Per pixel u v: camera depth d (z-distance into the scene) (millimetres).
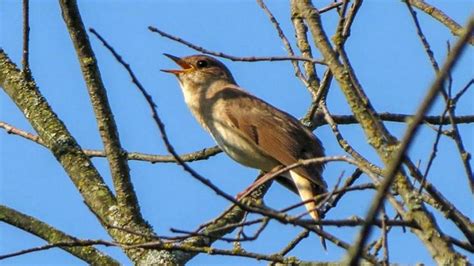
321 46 8641
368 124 8195
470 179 8195
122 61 7672
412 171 8078
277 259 8805
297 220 7508
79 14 10945
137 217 10852
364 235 6430
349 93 8320
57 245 8828
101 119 10992
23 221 10797
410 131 6379
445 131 9234
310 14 8836
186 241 10648
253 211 7594
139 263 10508
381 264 7680
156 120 7578
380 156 8055
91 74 10977
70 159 11570
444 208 7949
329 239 7617
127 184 10953
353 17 9281
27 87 12250
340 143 9750
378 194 6441
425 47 8578
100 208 11031
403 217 7797
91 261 10586
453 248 7711
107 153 10992
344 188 7996
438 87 6234
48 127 11844
